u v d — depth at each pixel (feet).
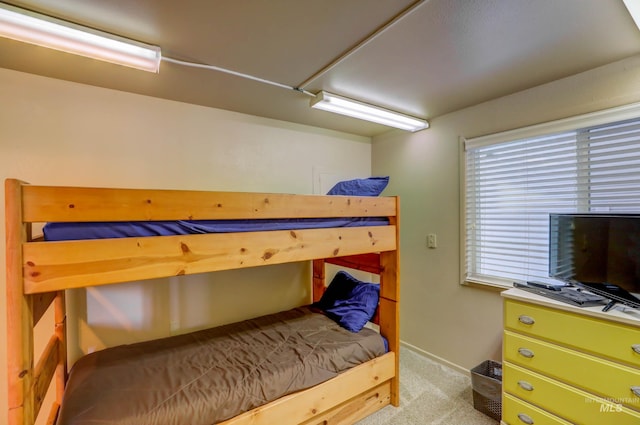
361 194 7.02
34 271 3.48
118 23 4.37
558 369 5.24
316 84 6.61
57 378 5.71
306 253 5.70
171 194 4.34
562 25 4.53
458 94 7.22
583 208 6.26
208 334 7.12
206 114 7.99
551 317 5.32
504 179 7.59
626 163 5.70
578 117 6.15
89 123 6.58
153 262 4.19
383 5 4.06
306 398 5.44
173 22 4.38
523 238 7.24
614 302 5.01
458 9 4.14
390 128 10.13
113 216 3.93
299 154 9.68
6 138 5.87
